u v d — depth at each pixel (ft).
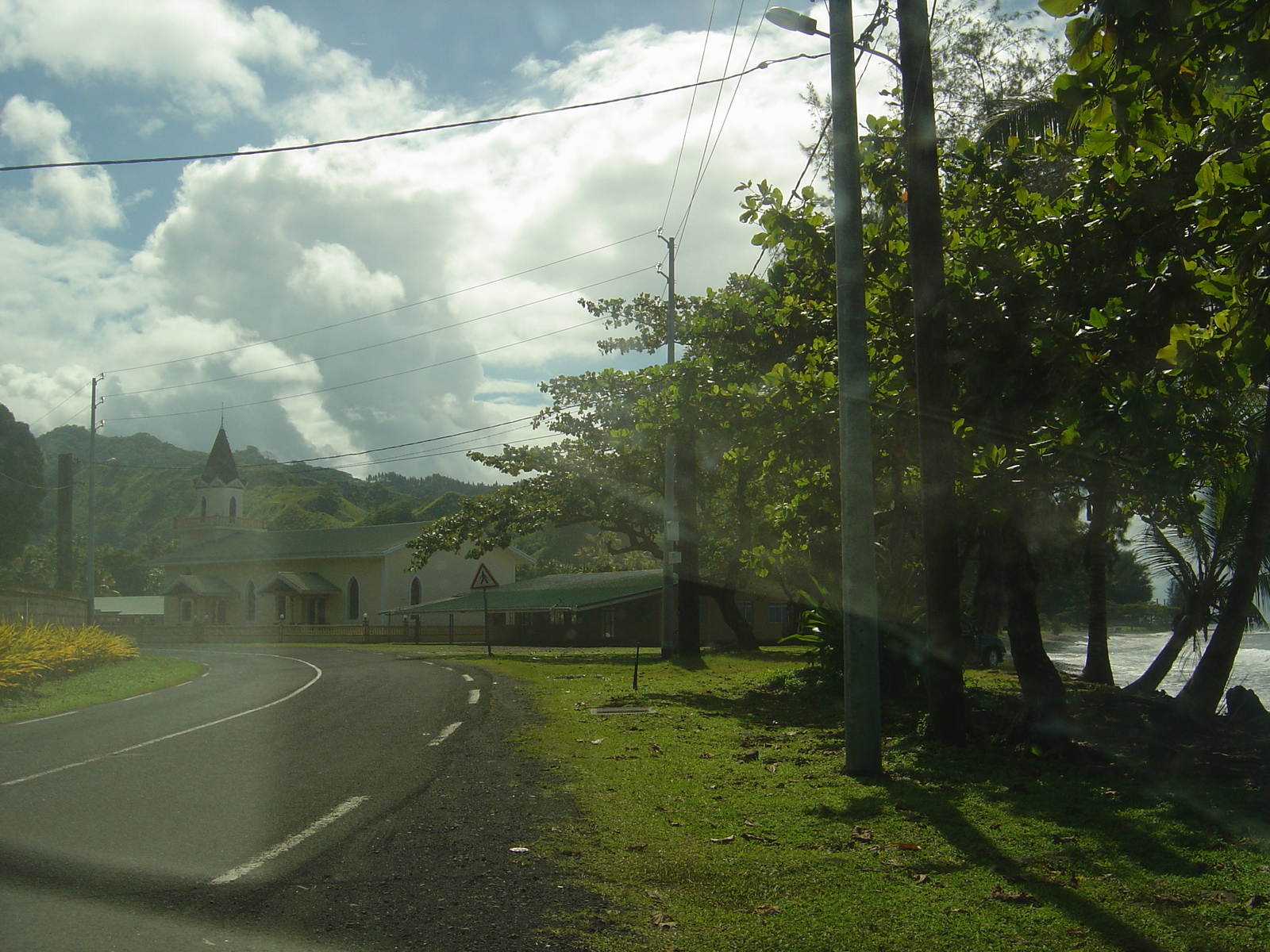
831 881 17.79
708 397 44.60
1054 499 44.60
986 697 44.88
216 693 57.26
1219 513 48.44
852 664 28.55
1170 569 53.36
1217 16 17.42
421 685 60.08
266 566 201.05
